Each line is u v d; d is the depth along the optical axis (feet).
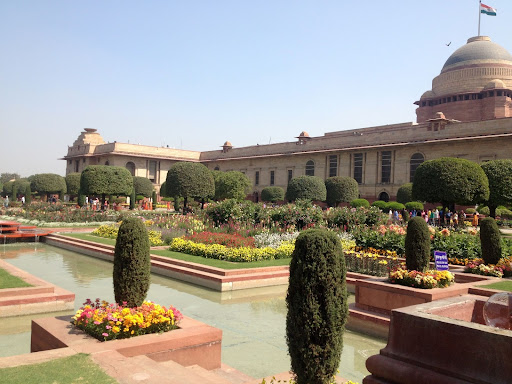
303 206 72.43
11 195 211.61
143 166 198.59
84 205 131.34
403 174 131.64
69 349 15.65
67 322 18.97
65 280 39.75
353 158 146.61
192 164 125.80
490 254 36.40
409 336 13.42
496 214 109.09
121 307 18.40
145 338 17.06
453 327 12.28
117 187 128.67
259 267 40.68
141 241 19.30
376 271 36.52
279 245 52.03
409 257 28.30
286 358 21.58
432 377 12.33
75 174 180.75
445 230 45.96
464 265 40.37
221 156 200.64
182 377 14.02
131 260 19.02
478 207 110.63
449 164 87.10
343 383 15.15
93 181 124.98
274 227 63.67
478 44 182.80
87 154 207.21
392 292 26.45
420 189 90.33
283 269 41.55
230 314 29.63
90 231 78.89
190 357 17.58
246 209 69.56
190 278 39.70
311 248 12.75
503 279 32.63
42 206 113.91
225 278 36.60
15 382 12.62
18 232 71.56
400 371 13.12
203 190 124.88
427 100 187.11
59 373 13.46
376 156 139.54
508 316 13.92
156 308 18.72
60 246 64.64
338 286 12.81
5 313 26.61
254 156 180.45
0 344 22.30
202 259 44.57
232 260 44.32
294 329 12.82
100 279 40.42
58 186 178.40
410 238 28.30
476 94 172.86
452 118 178.09
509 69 175.63
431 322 12.85
